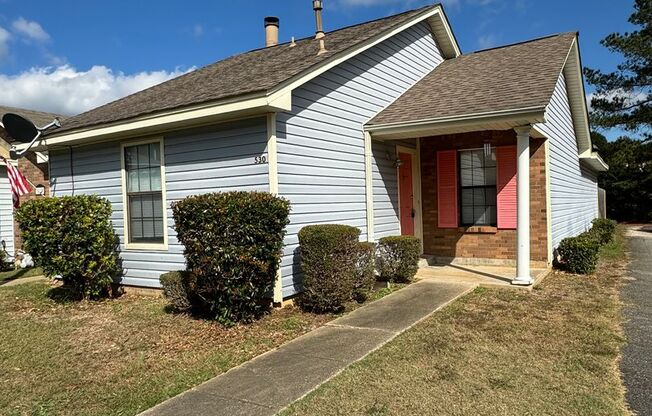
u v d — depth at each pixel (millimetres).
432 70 11906
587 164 17312
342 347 5121
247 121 6855
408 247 8273
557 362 4586
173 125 7426
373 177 9094
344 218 8188
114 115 8406
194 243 5930
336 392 3902
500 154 9883
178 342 5586
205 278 6051
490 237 10078
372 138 9125
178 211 6078
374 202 9094
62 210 7648
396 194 9953
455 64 11969
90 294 8133
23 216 7715
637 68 28500
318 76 7594
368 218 8852
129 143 8383
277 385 4137
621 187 34938
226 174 7121
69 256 7707
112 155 8711
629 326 5855
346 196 8273
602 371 4355
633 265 11219
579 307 6719
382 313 6508
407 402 3707
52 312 7375
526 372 4324
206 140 7336
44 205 7617
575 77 11789
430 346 5055
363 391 3920
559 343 5160
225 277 5828
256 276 6008
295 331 5867
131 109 8492
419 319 6133
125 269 8641
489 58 11562
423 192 10805
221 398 3918
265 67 8406
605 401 3711
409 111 8953
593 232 14852
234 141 7012
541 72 9000
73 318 6941
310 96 7422
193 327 6141
